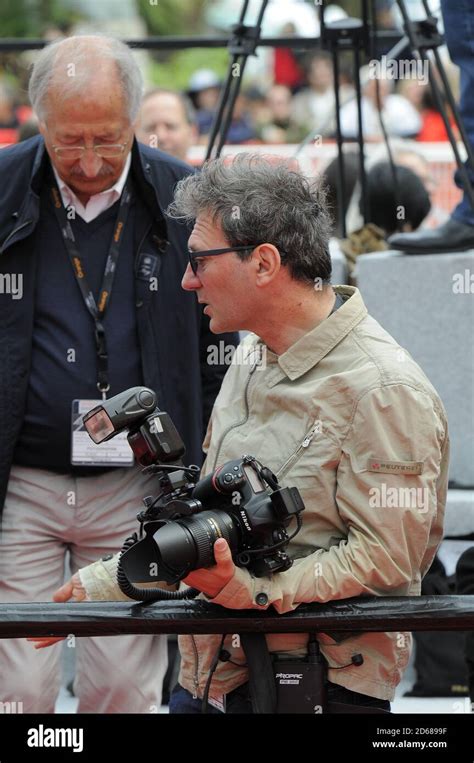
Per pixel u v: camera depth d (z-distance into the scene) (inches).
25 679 419.8
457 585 361.1
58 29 1170.0
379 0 893.2
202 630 283.0
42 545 426.6
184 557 268.7
